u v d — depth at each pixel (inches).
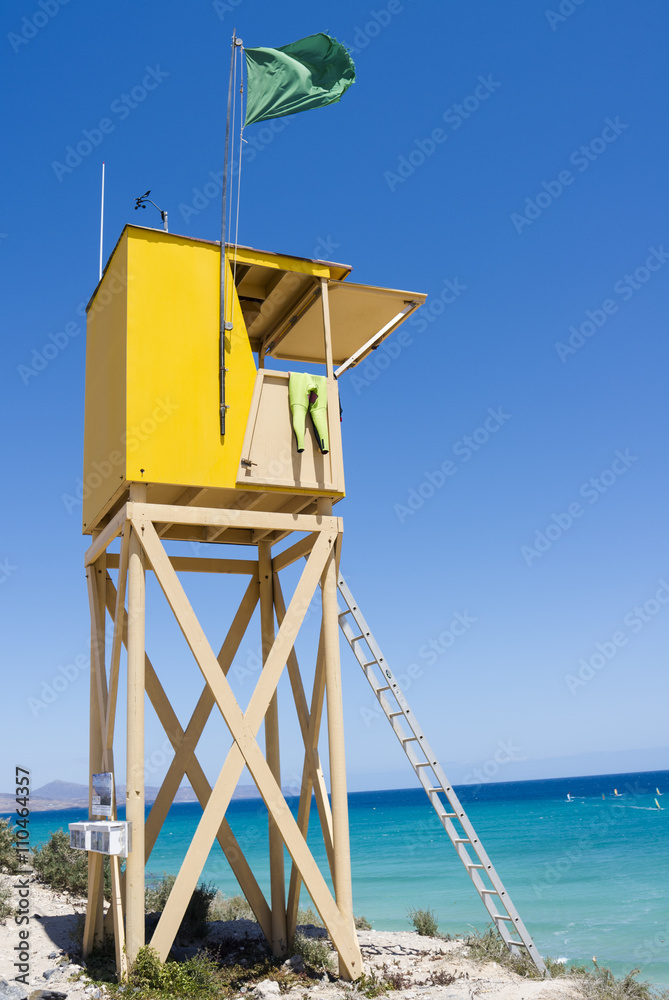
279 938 436.5
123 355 393.4
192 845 350.9
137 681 353.7
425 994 367.6
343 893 383.9
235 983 375.2
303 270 441.4
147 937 442.6
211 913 586.6
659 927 878.4
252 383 412.2
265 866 1638.8
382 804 5846.5
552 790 6727.4
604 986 395.2
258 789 368.8
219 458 394.3
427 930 564.7
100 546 424.2
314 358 559.5
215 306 414.3
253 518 399.2
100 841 354.9
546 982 394.6
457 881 1382.9
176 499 436.1
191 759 447.8
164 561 370.9
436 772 458.3
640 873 1402.6
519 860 1697.8
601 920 951.6
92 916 398.3
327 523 417.1
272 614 486.9
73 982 346.3
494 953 441.1
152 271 403.5
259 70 440.5
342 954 377.1
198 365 401.4
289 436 416.2
